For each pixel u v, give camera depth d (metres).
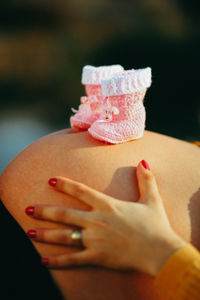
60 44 8.82
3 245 1.01
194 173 1.10
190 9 9.70
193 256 0.82
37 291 0.95
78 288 0.93
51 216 0.95
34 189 1.05
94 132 1.10
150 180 0.99
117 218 0.89
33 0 10.01
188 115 4.75
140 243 0.85
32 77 6.88
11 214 1.06
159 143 1.20
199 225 1.00
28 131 4.37
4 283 0.96
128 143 1.14
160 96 5.53
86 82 1.18
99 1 10.38
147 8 9.99
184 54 7.59
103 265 0.90
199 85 5.93
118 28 9.45
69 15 10.24
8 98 5.71
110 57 7.83
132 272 0.92
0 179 1.18
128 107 1.08
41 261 0.95
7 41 8.94
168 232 0.87
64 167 1.06
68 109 5.32
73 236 0.91
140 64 7.30
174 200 1.02
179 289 0.81
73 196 0.96
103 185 1.02
